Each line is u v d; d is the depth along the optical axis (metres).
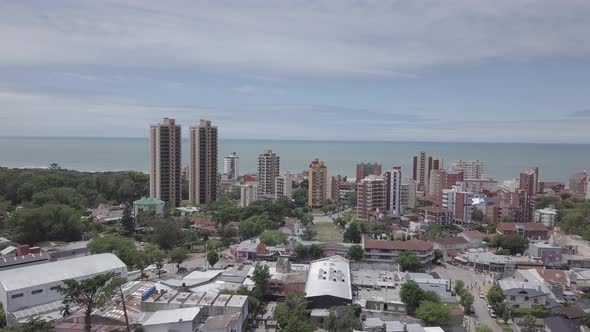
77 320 114.38
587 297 147.38
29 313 120.12
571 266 190.75
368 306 138.88
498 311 134.75
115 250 175.50
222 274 160.88
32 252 159.62
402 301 137.25
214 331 108.19
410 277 159.00
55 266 137.88
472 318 136.75
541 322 128.12
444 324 124.38
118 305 122.00
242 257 199.75
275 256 197.25
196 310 116.75
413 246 196.75
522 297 139.88
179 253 187.12
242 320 119.69
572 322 124.94
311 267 166.12
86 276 136.25
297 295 133.12
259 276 147.38
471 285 170.25
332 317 117.69
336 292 137.75
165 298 125.81
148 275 173.88
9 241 190.62
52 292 128.38
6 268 145.88
